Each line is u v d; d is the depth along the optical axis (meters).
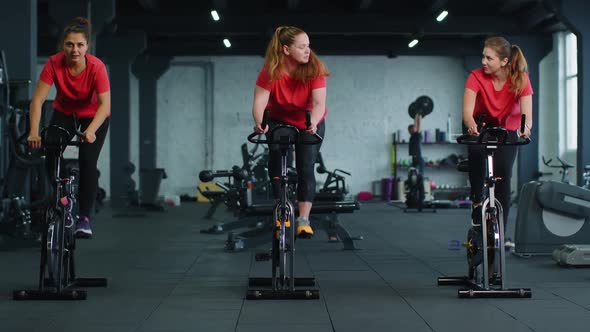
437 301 3.55
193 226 9.08
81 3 10.02
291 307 3.39
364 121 18.17
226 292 3.86
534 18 13.55
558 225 5.39
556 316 3.15
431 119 18.11
